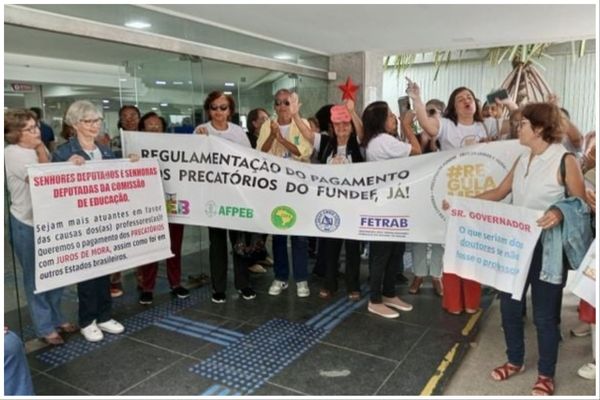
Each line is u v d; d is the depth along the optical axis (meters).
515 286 2.33
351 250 3.61
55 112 4.38
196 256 4.29
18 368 2.02
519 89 7.95
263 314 3.44
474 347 2.92
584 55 7.52
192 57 4.61
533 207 2.26
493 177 3.00
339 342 2.99
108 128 4.39
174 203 3.49
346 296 3.76
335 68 6.59
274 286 3.83
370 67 6.46
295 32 5.05
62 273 2.82
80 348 2.93
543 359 2.34
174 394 2.41
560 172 2.17
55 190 2.76
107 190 3.01
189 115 4.79
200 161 3.42
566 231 2.12
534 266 2.28
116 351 2.89
